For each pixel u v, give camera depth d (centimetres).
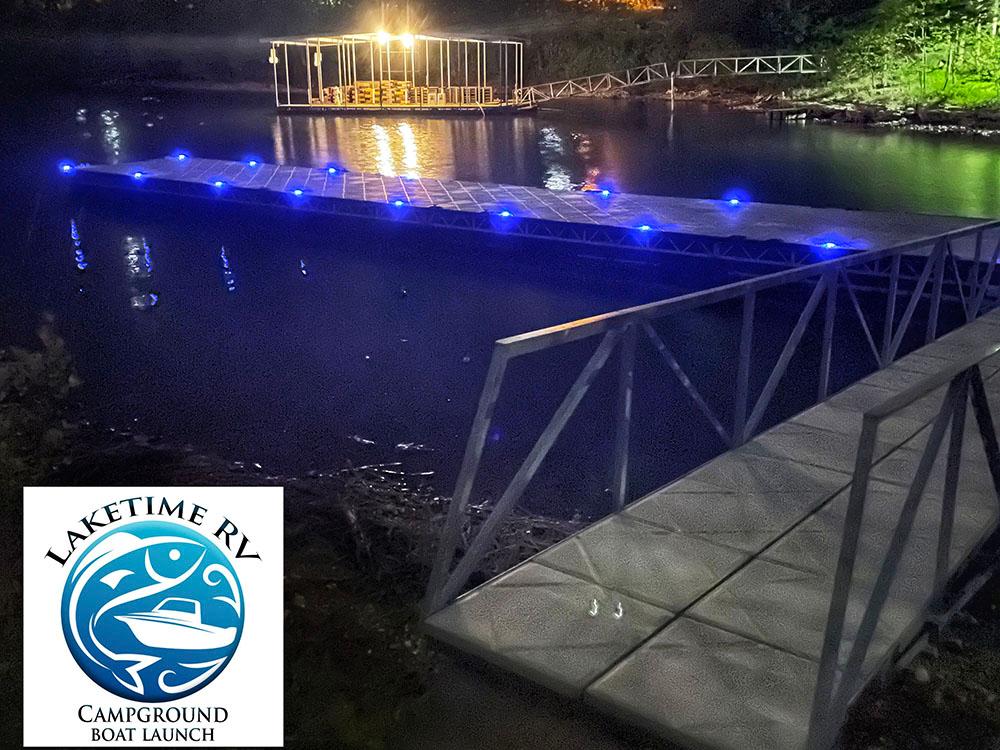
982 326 643
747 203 1475
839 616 206
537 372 924
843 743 232
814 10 3441
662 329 1053
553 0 4403
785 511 343
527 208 1501
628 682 242
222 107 3806
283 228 1745
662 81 3644
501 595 284
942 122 2686
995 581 310
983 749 230
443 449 711
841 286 1053
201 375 944
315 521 461
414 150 2583
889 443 413
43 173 2366
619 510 345
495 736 242
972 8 2919
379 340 1100
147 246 1705
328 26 4750
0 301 1321
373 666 291
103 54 4428
